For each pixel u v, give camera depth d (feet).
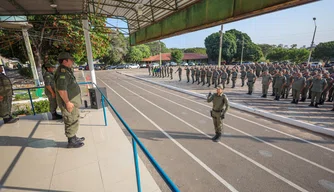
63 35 44.78
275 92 29.89
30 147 9.83
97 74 96.48
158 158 12.39
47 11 19.86
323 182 9.84
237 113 23.29
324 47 132.05
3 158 8.72
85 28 23.15
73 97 9.27
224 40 151.12
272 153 12.97
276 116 20.44
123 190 6.84
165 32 17.85
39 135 11.39
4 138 10.91
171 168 11.24
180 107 26.66
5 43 48.44
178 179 10.21
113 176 7.64
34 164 8.29
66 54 8.76
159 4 17.15
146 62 191.72
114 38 137.80
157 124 19.19
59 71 8.58
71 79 9.07
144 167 8.49
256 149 13.58
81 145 10.12
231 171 10.89
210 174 10.62
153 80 62.95
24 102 26.63
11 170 7.80
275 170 10.96
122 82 60.49
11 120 13.56
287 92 30.17
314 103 26.68
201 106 27.14
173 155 12.77
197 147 13.94
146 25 22.41
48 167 8.09
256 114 22.80
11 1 16.02
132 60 165.58
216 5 10.66
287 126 18.43
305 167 11.23
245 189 9.37
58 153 9.28
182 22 14.61
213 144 14.42
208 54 164.35
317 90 23.94
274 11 7.71
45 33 45.27
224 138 15.53
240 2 8.98
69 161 8.61
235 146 14.07
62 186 6.92
